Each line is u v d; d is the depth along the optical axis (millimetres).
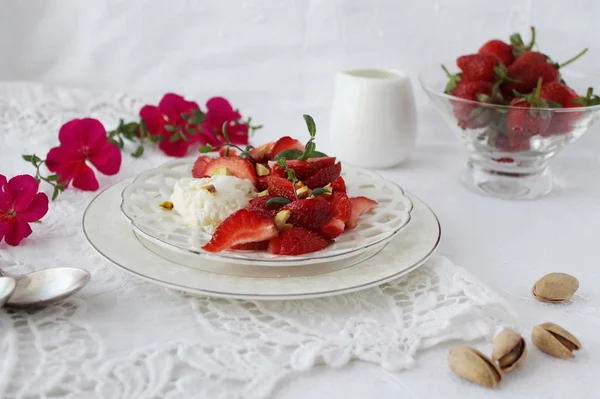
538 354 502
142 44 913
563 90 683
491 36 844
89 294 531
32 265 561
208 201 577
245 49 900
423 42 862
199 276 528
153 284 545
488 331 507
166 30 906
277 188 591
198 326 510
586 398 472
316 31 880
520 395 473
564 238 638
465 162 790
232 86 915
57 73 930
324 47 885
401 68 875
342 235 575
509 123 674
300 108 907
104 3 902
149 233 552
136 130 799
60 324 501
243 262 524
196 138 792
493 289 555
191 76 918
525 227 654
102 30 913
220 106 813
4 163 729
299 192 583
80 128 701
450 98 684
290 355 489
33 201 601
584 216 677
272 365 480
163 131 797
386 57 875
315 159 611
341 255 535
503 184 722
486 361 476
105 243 560
